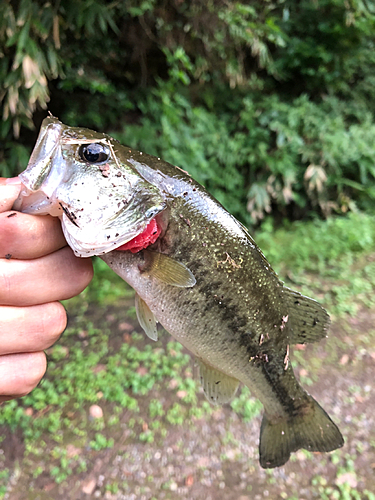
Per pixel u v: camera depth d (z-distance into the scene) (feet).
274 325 0.70
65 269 0.49
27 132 2.20
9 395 0.49
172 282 0.58
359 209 3.27
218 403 0.75
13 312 0.47
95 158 0.52
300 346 1.74
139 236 0.56
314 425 0.79
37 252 0.47
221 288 0.63
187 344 0.66
